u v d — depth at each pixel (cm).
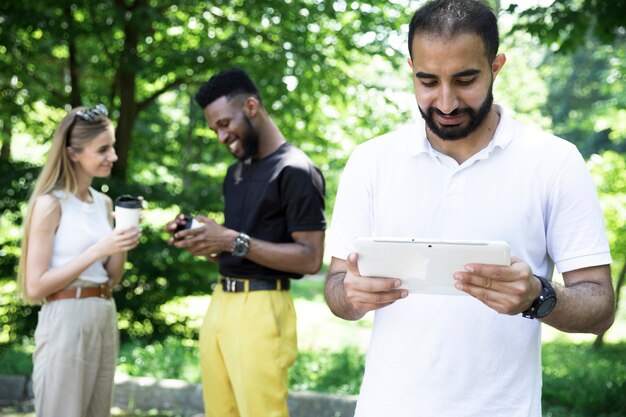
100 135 394
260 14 834
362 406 237
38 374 390
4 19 798
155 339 850
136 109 905
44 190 391
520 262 199
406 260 207
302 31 850
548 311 203
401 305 231
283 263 388
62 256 391
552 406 592
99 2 800
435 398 225
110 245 384
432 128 221
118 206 387
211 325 403
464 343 224
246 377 385
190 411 605
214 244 383
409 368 228
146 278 867
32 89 923
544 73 2414
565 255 222
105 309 400
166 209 866
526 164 224
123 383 614
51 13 818
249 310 390
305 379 639
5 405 616
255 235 402
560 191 222
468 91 213
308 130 958
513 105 2081
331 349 840
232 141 403
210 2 827
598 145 2334
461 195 227
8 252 857
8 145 1044
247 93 404
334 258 247
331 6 798
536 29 750
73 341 386
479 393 223
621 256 977
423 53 212
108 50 909
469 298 224
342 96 881
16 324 820
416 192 231
